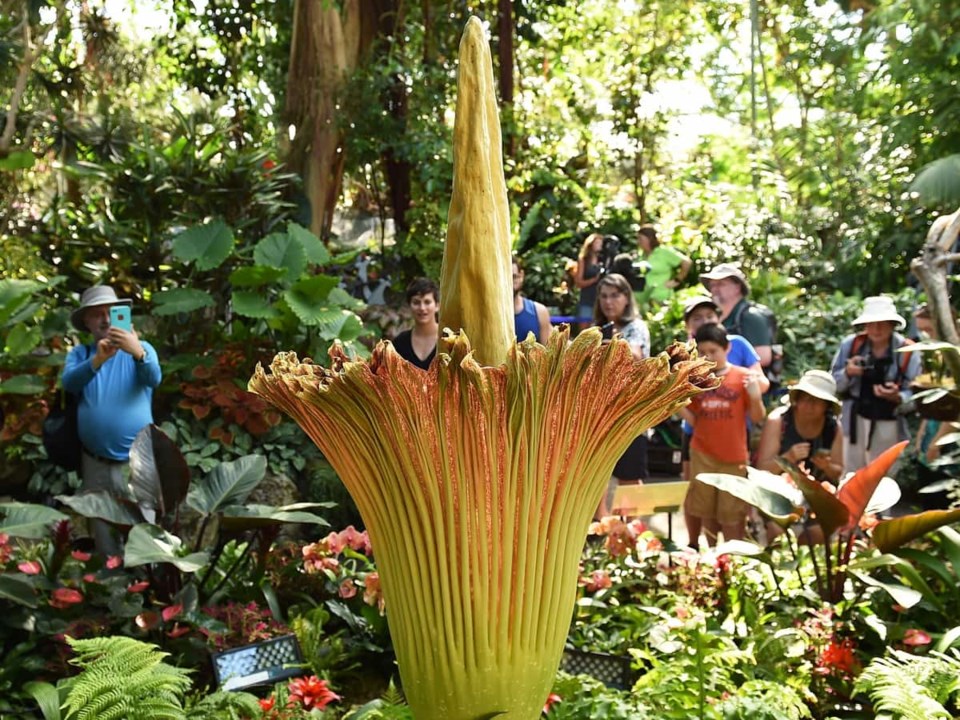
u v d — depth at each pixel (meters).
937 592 3.32
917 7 8.33
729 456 4.05
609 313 4.38
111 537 4.17
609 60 12.27
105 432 4.13
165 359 6.64
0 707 2.90
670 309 8.38
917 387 4.38
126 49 11.63
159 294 6.50
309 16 8.75
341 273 9.52
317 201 8.94
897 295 8.37
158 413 6.13
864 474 3.13
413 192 9.85
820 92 12.44
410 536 0.91
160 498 3.60
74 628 3.20
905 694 2.19
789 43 12.52
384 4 9.62
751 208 11.39
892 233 9.82
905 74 8.65
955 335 3.27
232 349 6.36
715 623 3.02
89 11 10.66
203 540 5.07
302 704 2.69
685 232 10.70
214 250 6.79
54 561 3.44
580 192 10.59
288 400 0.94
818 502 2.99
